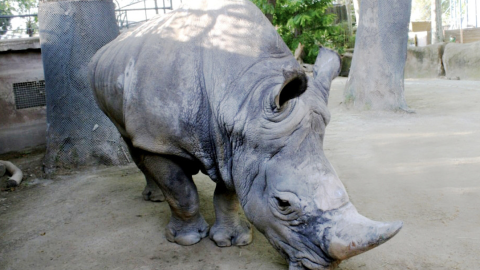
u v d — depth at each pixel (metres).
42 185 6.26
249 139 2.88
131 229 4.50
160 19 3.98
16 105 8.15
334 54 3.22
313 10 16.80
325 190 2.59
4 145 8.06
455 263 3.43
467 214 4.27
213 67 3.26
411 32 24.78
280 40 3.42
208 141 3.35
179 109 3.33
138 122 3.54
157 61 3.50
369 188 5.11
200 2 3.71
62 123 6.79
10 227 4.78
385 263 3.48
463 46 15.50
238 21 3.38
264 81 3.00
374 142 7.12
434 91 11.91
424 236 3.90
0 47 7.81
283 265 3.56
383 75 9.51
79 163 6.87
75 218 4.91
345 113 9.72
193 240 4.00
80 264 3.84
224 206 3.97
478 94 10.92
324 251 2.55
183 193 3.76
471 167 5.52
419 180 5.25
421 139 7.07
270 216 2.85
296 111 2.71
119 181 6.18
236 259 3.71
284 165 2.71
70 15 6.60
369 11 9.48
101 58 4.39
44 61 6.77
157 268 3.66
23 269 3.83
